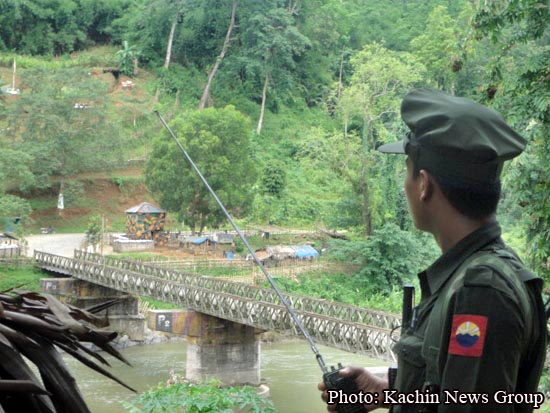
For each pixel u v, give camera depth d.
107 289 33.81
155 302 35.88
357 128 69.06
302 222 52.81
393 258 37.59
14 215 42.31
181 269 38.69
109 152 51.41
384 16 82.00
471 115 1.83
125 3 75.06
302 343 31.77
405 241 37.25
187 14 69.94
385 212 39.28
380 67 44.50
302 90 73.56
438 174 1.86
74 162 49.84
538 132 6.64
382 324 19.61
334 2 79.75
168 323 24.80
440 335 1.77
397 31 78.81
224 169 43.00
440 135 1.82
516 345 1.65
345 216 43.03
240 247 45.25
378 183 41.34
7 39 69.62
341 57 74.94
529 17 6.87
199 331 24.69
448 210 1.86
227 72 68.12
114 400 20.69
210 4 70.44
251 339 24.83
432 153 1.87
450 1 77.81
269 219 52.66
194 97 67.69
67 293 34.06
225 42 68.88
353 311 20.62
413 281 37.00
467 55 7.25
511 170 6.76
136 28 73.31
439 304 1.81
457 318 1.67
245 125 44.16
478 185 1.83
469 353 1.64
